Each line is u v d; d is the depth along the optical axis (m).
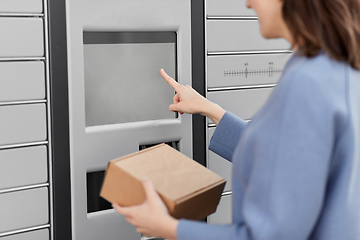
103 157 1.38
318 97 0.68
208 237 0.76
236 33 1.58
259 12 0.83
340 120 0.70
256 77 1.64
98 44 1.36
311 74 0.70
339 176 0.73
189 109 1.35
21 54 1.22
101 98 1.39
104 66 1.38
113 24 1.34
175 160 1.06
